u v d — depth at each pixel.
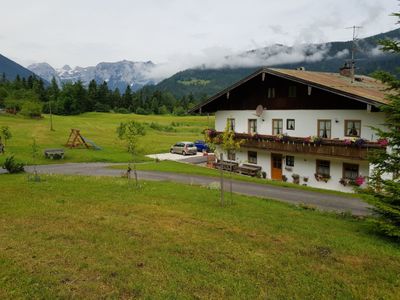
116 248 9.99
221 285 8.12
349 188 25.80
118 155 42.84
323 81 27.31
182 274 8.58
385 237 12.49
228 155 35.50
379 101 21.62
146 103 180.12
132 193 17.84
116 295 7.55
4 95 117.88
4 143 45.91
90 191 18.02
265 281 8.44
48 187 18.80
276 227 12.67
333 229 13.05
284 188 24.16
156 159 39.03
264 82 31.50
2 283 7.88
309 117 28.11
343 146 24.69
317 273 8.97
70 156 40.16
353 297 7.89
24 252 9.53
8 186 18.86
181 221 12.84
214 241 10.84
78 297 7.42
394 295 8.06
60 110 137.88
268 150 30.27
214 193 19.09
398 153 13.15
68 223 12.16
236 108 34.25
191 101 195.50
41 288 7.71
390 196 12.48
